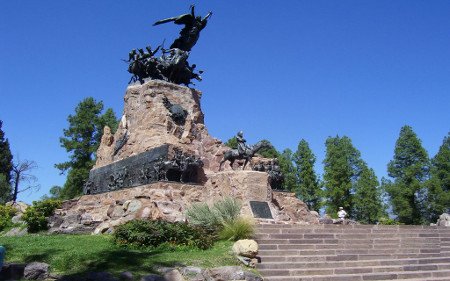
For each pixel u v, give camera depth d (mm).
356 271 16938
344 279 16062
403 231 23969
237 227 18797
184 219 20922
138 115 33875
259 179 27672
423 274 17562
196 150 32156
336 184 67750
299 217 31188
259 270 15688
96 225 24391
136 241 17344
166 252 16469
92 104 67125
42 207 26422
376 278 16609
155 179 27672
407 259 18766
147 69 35719
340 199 67500
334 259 17984
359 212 68062
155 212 22094
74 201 34281
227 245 17859
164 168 27484
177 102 34375
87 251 15867
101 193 33656
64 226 25016
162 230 17891
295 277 15453
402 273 17250
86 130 65750
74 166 65062
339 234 21250
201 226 19719
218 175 28484
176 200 25578
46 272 13781
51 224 25875
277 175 32250
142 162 30156
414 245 21797
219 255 15969
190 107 34938
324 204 68188
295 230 21078
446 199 60312
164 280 13320
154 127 31875
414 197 64125
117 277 13047
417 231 24359
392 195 65562
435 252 21000
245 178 27344
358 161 70938
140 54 36375
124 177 31469
